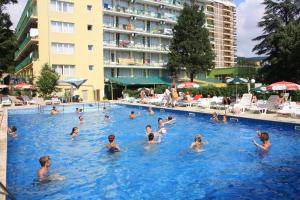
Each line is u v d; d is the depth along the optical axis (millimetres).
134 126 19641
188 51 56250
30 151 12969
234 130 16844
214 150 12367
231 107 23328
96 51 47469
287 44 45125
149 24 60531
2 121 17812
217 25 115062
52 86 38000
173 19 63375
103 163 10773
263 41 53188
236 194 7660
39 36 42531
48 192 8008
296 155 11344
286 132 15562
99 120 22891
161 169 9914
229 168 9898
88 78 46812
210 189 8055
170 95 30016
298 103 21906
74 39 45188
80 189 8211
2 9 44625
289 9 51812
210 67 58219
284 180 8617
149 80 55594
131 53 57000
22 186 8453
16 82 48688
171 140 14523
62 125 20594
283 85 21781
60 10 44062
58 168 10242
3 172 7277
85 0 46031
